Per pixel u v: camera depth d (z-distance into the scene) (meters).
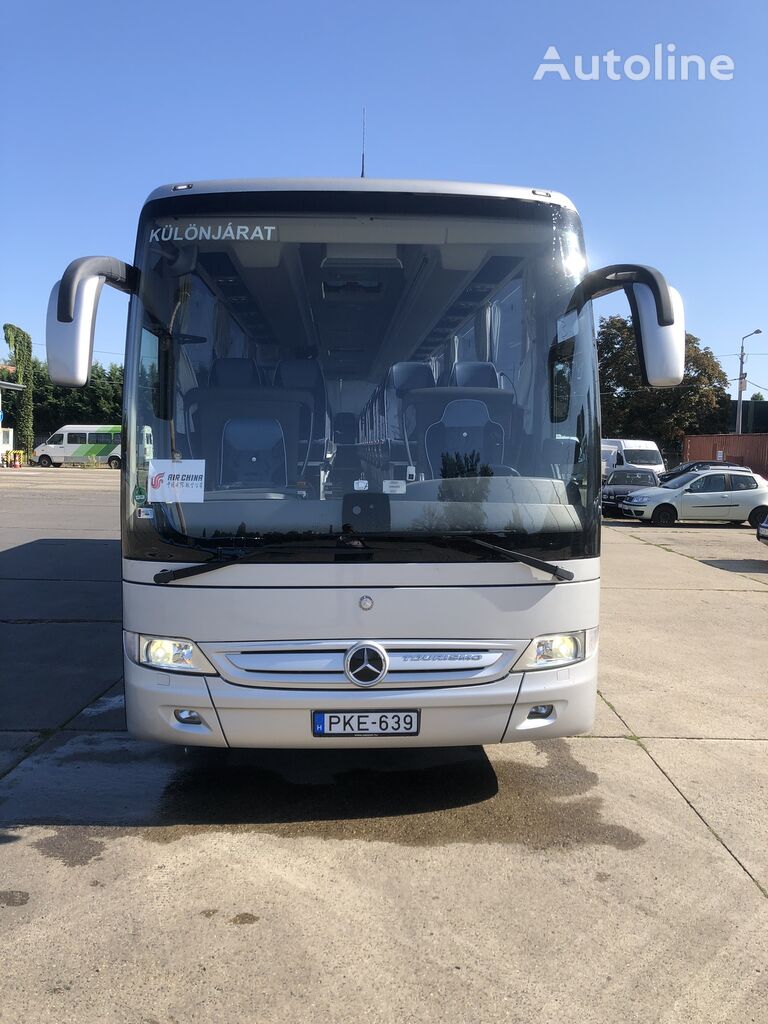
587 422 4.09
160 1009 2.80
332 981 2.97
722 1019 2.81
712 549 16.75
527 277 4.23
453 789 4.68
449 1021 2.78
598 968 3.07
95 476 39.56
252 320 4.29
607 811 4.43
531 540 3.88
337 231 4.17
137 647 3.88
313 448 4.08
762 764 5.16
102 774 4.83
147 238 4.14
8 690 6.48
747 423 58.75
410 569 3.79
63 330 3.68
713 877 3.75
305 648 3.77
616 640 8.55
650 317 3.98
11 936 3.20
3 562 12.52
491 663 3.85
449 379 4.18
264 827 4.18
